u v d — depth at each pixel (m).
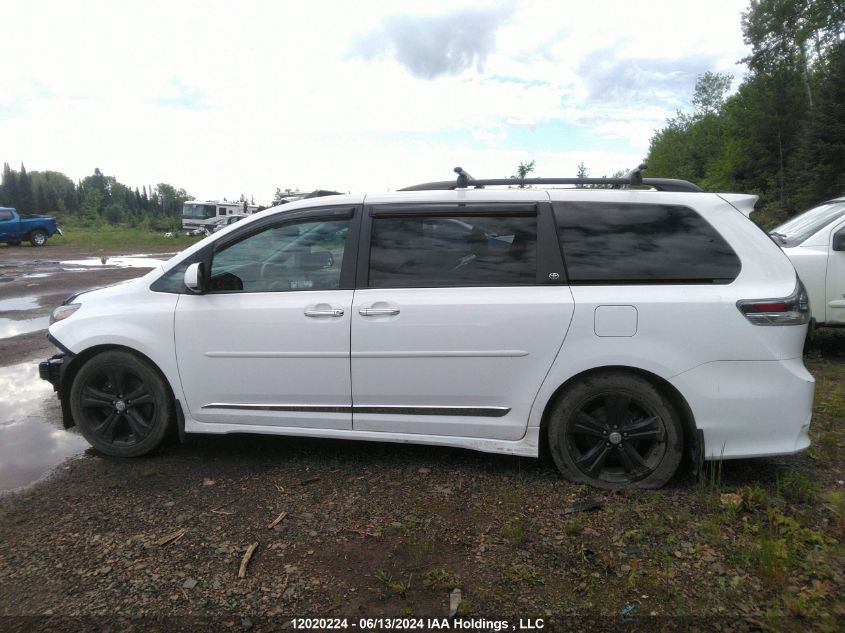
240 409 4.10
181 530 3.28
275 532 3.26
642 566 2.92
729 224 3.68
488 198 3.88
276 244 4.08
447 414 3.86
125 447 4.26
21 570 2.93
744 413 3.53
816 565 2.90
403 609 2.64
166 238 39.00
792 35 38.75
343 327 3.86
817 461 4.13
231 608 2.64
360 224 3.98
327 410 3.98
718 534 3.14
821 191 30.53
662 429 3.63
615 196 3.81
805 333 3.59
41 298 12.04
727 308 3.50
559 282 3.71
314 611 2.63
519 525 3.25
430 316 3.76
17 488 3.81
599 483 3.71
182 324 4.07
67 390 4.35
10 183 124.75
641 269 3.66
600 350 3.60
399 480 3.87
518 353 3.70
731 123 46.56
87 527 3.32
